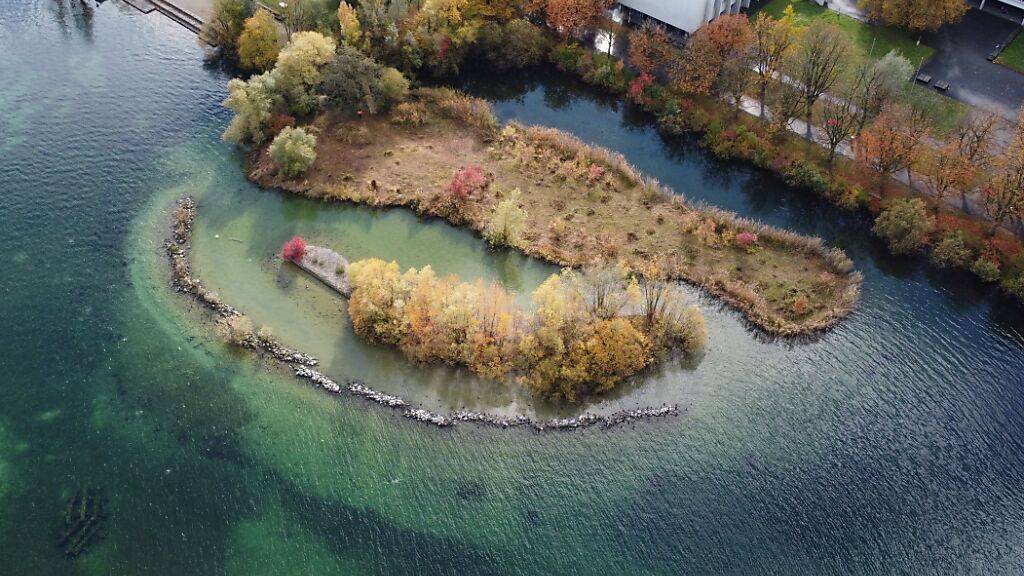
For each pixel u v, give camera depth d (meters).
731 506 84.50
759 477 86.75
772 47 124.31
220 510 84.44
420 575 79.50
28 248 109.81
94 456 88.94
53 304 103.38
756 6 147.25
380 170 120.88
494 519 83.50
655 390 94.31
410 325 96.69
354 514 83.94
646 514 83.88
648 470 87.38
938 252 106.25
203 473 87.31
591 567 80.06
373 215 114.88
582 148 122.38
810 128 125.44
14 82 136.88
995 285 105.19
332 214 115.06
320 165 121.38
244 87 121.19
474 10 136.25
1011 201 103.62
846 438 90.06
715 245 109.44
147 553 81.38
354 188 117.69
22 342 99.50
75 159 122.44
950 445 89.56
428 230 112.88
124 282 106.00
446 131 128.25
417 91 134.62
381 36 134.38
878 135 110.62
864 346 99.00
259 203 116.69
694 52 123.62
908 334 100.44
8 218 113.50
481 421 91.31
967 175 107.00
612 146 127.75
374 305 97.25
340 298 103.62
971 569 80.12
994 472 87.38
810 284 105.06
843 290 104.12
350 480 86.69
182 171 121.12
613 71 135.62
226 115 131.00
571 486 86.06
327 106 130.12
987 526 83.06
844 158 120.44
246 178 120.06
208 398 93.81
